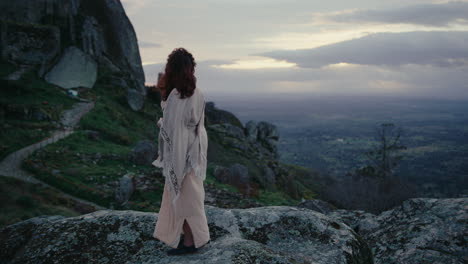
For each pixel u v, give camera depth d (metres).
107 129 36.34
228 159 37.00
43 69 48.22
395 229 4.57
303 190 44.50
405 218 4.78
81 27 59.91
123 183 20.16
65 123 34.84
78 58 52.28
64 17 57.41
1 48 48.12
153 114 49.56
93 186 21.31
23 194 18.34
